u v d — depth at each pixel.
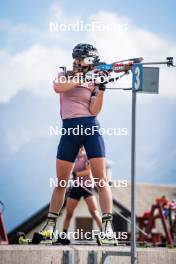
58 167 16.12
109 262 14.98
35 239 15.90
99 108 15.97
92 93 16.09
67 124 16.05
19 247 14.20
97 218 22.09
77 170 21.89
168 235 40.16
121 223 48.94
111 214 16.06
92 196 22.05
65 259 14.60
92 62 16.11
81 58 16.06
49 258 14.41
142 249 15.62
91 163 16.03
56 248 14.57
